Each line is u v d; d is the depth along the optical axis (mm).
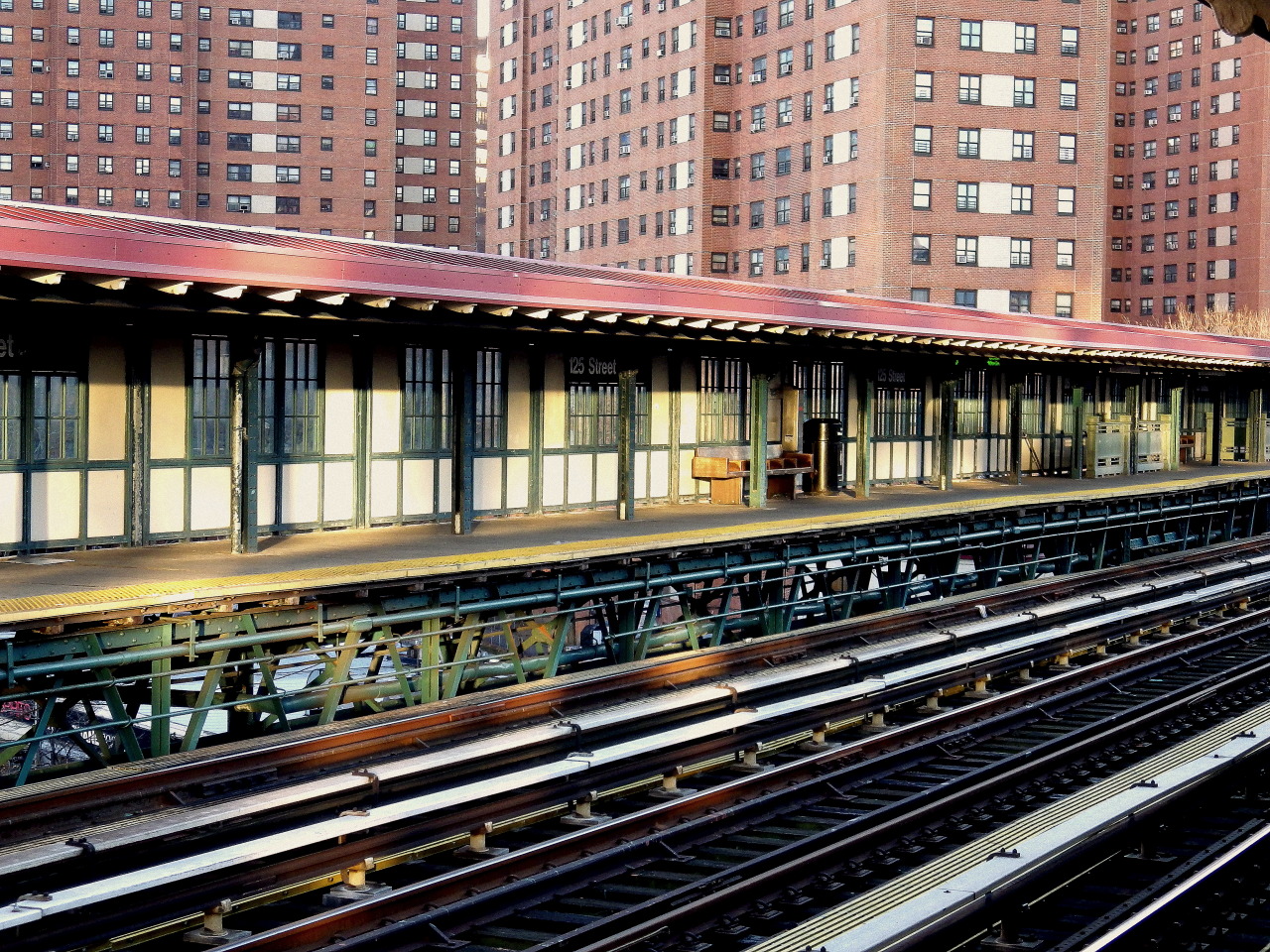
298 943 8484
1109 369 32969
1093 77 70562
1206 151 111938
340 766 11930
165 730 12055
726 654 16438
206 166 104062
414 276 15047
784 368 24594
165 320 14680
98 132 102562
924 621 20094
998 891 7820
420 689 14562
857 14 69750
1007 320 26453
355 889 9750
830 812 12188
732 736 13852
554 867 10195
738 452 23703
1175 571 27172
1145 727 15656
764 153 77250
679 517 20203
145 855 9578
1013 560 26062
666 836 10969
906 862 10734
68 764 12219
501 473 19531
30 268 11820
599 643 17953
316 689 13180
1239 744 11656
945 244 69125
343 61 105188
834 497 24578
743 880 10062
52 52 102688
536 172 104312
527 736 12516
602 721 13219
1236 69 109500
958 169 69125
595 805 12172
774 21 76062
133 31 102375
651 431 22109
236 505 14969
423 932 8898
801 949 7000
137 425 15227
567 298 16875
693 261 80875
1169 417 37406
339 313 15039
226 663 12328
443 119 120250
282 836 9453
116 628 11656
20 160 102938
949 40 68625
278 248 13703
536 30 103500
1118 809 9422
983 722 15617
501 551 15438
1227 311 102625
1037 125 69875
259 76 104125
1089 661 20266
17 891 8930
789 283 75750
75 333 14641
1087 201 70875
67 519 14727
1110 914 8688
